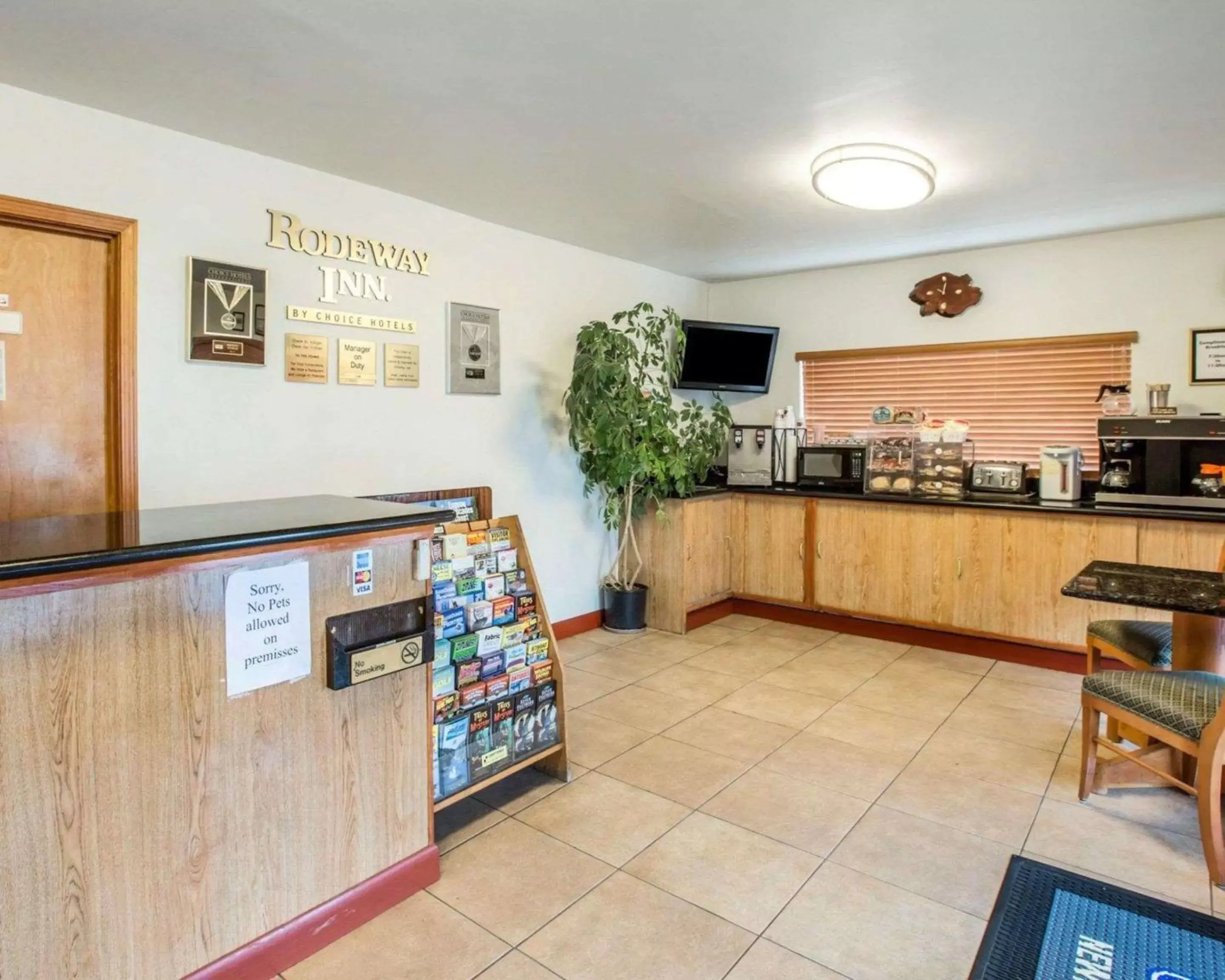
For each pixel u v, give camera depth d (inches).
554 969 69.7
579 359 162.1
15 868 54.3
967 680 148.6
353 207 126.6
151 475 104.3
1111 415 160.4
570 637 176.4
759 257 184.2
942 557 165.5
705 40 80.1
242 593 65.9
